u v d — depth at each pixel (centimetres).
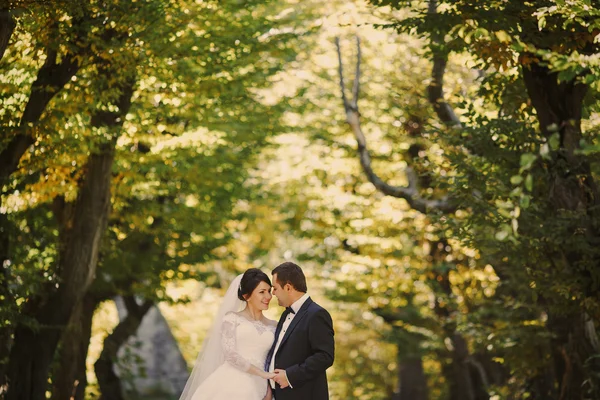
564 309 1212
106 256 2019
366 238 2253
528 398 1706
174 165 1916
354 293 2377
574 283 1145
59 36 1164
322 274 2542
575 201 1145
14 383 1491
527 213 1148
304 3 1905
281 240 3156
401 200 2159
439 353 2519
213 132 1734
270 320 919
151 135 1586
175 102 1484
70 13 1127
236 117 1812
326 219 2408
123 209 1942
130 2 1199
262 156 2527
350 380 3362
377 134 2106
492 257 1512
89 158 1518
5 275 1469
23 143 1255
